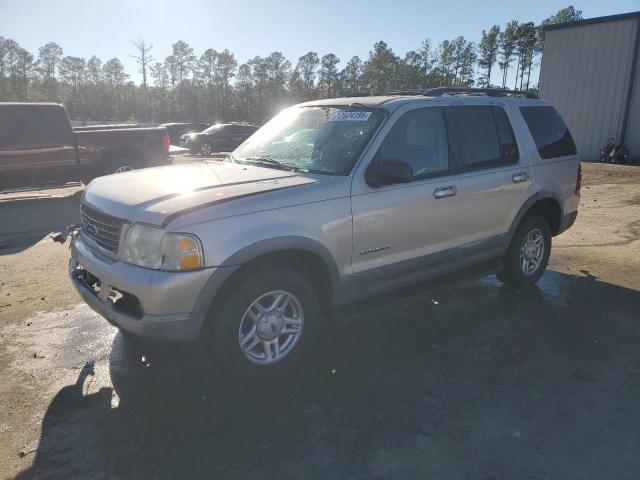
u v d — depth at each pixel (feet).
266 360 11.46
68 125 35.94
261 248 10.61
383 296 13.64
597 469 8.84
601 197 37.24
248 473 8.73
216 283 10.21
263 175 12.44
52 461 9.07
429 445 9.46
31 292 17.75
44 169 35.24
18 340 13.89
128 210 10.62
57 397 11.11
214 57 334.03
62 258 22.25
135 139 39.58
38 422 10.21
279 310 11.52
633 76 58.49
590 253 22.76
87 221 12.46
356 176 12.25
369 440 9.61
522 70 315.78
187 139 88.79
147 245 10.12
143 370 12.25
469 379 11.84
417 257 13.84
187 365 12.42
